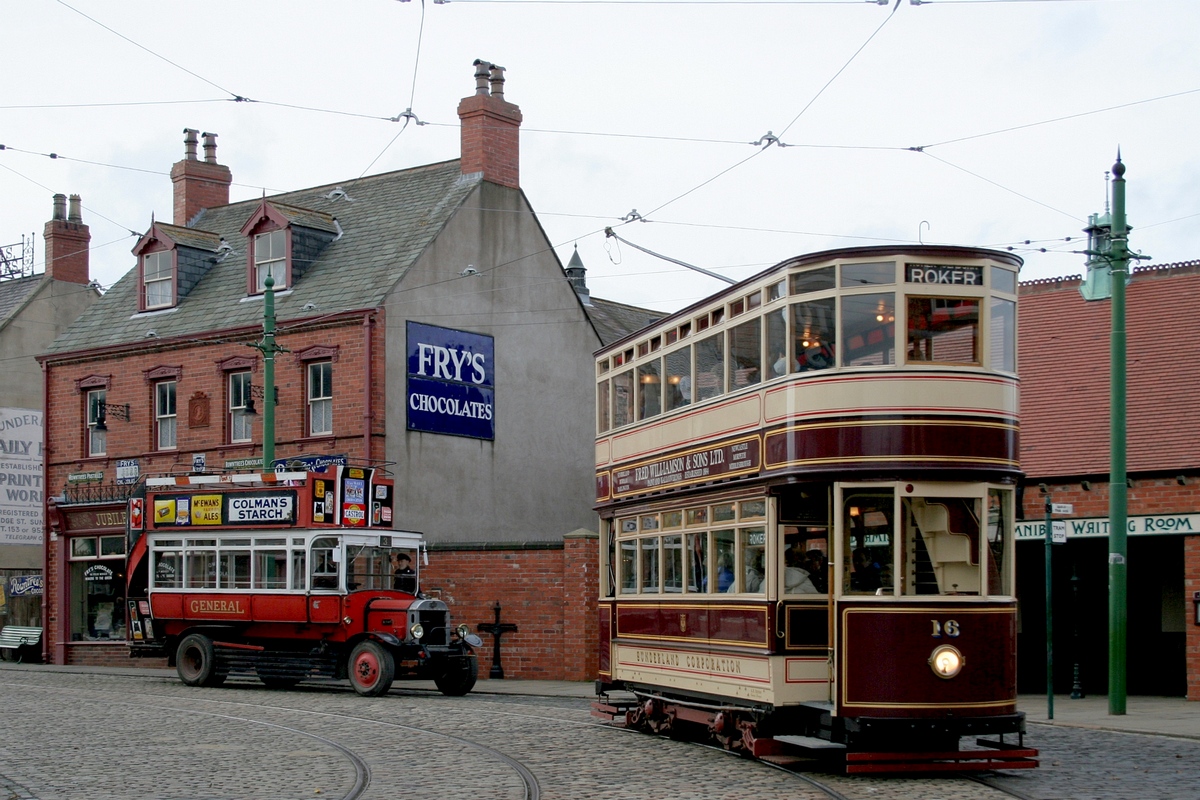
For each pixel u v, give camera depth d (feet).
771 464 47.16
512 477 111.14
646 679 57.88
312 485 79.25
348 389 101.76
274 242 111.55
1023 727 44.42
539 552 90.63
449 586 92.99
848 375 45.11
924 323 45.24
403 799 39.88
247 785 42.57
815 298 46.26
